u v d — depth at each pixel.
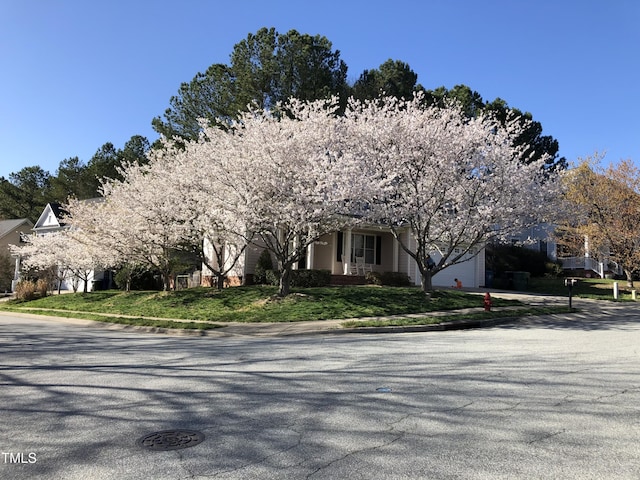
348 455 4.23
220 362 8.73
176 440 4.66
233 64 29.92
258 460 4.15
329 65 30.23
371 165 18.08
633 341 11.05
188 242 21.30
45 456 4.31
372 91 30.08
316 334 13.87
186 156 19.81
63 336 13.62
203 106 30.97
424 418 5.24
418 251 19.44
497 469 3.91
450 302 18.50
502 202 17.95
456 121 18.77
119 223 20.66
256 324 15.35
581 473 3.83
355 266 26.95
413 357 9.05
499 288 30.11
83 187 48.59
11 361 9.15
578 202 24.62
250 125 18.33
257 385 6.84
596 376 7.21
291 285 23.44
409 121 18.09
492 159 17.88
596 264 34.41
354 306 17.20
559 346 10.38
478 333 13.38
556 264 34.00
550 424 5.01
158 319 16.92
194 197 18.61
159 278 29.16
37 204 58.06
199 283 28.52
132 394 6.44
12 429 5.06
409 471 3.89
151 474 3.90
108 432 4.93
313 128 18.19
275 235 18.62
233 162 17.25
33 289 27.78
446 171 17.42
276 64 28.28
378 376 7.34
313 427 4.99
